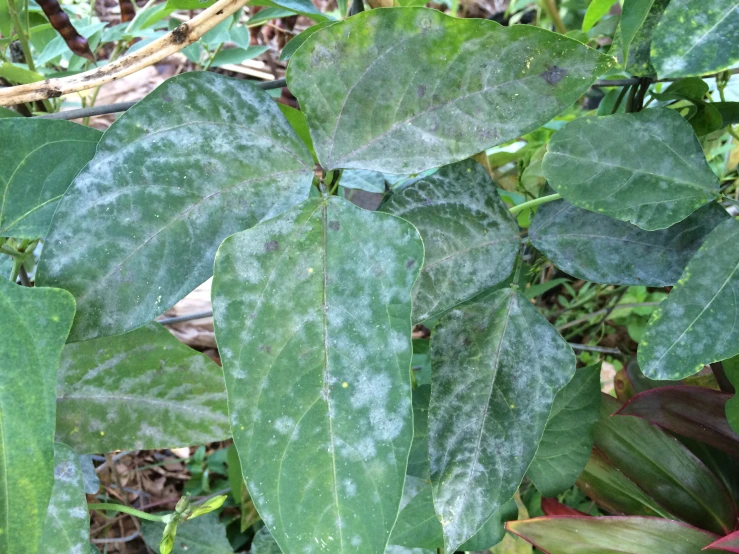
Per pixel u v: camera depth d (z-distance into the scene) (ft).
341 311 0.61
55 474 0.75
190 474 2.14
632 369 1.32
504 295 0.82
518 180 1.49
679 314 0.71
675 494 1.16
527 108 0.65
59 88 0.70
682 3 0.61
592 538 1.03
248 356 0.59
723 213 0.82
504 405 0.78
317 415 0.58
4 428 0.56
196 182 0.66
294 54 0.65
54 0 0.98
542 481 1.14
